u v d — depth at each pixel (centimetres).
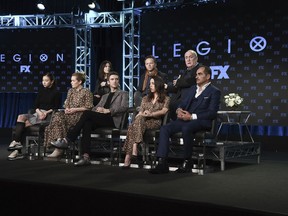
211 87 518
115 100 567
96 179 436
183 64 867
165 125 498
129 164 515
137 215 360
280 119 777
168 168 486
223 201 342
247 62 806
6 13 1015
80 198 391
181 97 569
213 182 428
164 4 845
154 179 441
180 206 342
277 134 786
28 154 611
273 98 783
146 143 545
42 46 988
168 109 530
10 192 425
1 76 1003
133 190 382
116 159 568
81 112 571
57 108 621
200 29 851
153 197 357
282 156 682
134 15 914
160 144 486
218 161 605
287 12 768
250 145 570
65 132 562
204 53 848
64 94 978
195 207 336
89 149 538
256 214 312
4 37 1003
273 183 426
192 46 859
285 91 772
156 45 894
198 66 566
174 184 414
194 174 477
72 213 390
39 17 962
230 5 820
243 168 533
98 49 987
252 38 801
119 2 957
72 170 495
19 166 523
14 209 419
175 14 874
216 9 834
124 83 897
